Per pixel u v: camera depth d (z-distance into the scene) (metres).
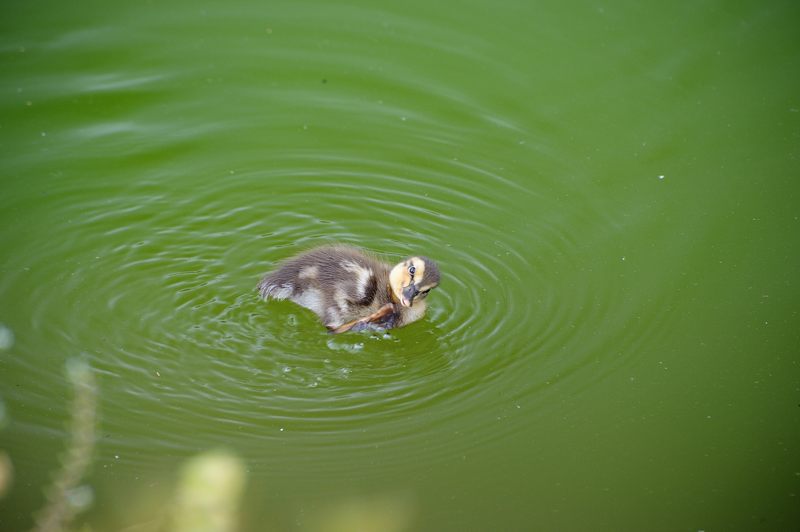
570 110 14.86
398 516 8.97
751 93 15.21
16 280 11.46
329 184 13.47
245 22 16.16
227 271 12.02
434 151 14.09
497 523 8.98
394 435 9.84
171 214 12.77
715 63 15.77
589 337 11.22
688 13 16.64
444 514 9.03
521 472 9.50
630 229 12.90
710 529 9.05
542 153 14.12
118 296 11.42
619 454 9.77
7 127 13.84
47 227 12.34
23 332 10.73
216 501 6.27
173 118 14.32
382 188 13.46
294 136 14.20
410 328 11.38
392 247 12.55
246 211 12.95
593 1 16.78
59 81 14.66
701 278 12.12
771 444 9.96
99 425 9.62
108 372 10.33
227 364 10.66
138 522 8.60
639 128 14.58
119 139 13.85
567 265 12.29
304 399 10.25
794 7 16.72
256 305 11.52
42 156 13.42
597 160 14.04
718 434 10.04
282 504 8.97
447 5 16.72
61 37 15.44
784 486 9.52
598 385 10.57
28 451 9.25
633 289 11.94
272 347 10.97
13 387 9.98
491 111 14.79
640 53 15.90
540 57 15.78
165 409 9.93
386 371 10.73
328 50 15.72
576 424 10.08
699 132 14.53
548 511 9.13
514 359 10.90
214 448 9.48
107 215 12.63
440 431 9.91
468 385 10.54
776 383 10.67
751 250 12.59
